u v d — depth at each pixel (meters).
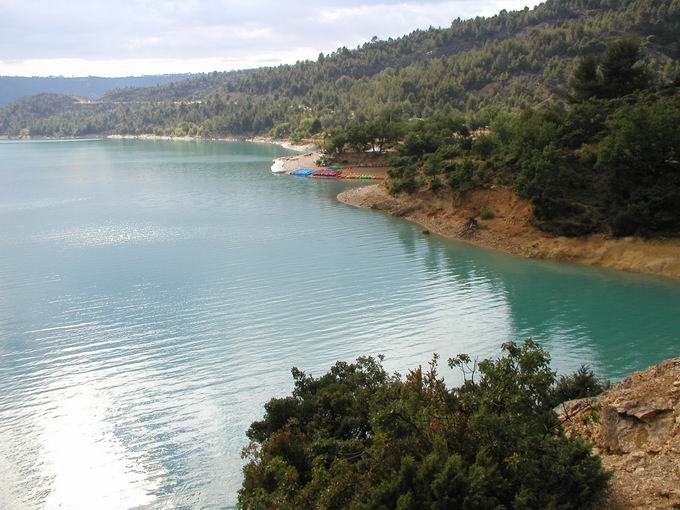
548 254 72.75
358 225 96.25
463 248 79.69
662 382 25.67
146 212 112.75
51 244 87.38
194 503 30.69
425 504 18.20
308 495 21.14
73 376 44.62
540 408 21.25
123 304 60.19
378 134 166.88
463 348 47.59
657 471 20.27
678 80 97.25
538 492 18.80
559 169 77.62
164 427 37.56
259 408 39.25
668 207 68.12
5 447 35.97
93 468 33.75
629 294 58.84
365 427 27.89
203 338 50.88
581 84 106.50
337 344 48.91
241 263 74.69
